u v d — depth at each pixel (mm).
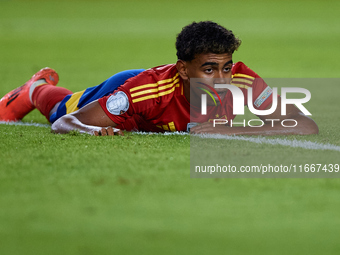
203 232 12141
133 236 11930
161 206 13461
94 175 15547
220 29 18625
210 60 18688
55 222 12586
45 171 15867
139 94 20062
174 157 17297
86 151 17875
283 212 13219
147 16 102875
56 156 17281
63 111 23391
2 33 77812
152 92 20109
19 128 23266
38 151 17922
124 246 11500
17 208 13305
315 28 84875
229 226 12438
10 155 17484
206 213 13102
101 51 61375
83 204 13539
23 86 26047
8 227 12352
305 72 47719
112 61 53562
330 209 13406
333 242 11734
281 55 58562
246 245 11586
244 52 60875
